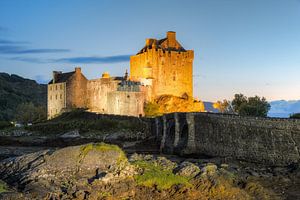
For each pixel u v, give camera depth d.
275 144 42.66
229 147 48.47
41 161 33.91
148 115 93.88
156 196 31.84
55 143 71.94
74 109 99.44
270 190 33.75
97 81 102.81
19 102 193.62
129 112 95.06
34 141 72.38
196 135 54.94
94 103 103.69
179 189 32.66
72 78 104.75
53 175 32.72
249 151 45.56
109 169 33.69
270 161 42.94
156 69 107.00
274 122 42.91
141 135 74.81
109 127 79.81
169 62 109.06
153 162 37.06
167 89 108.62
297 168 38.78
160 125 68.38
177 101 103.88
